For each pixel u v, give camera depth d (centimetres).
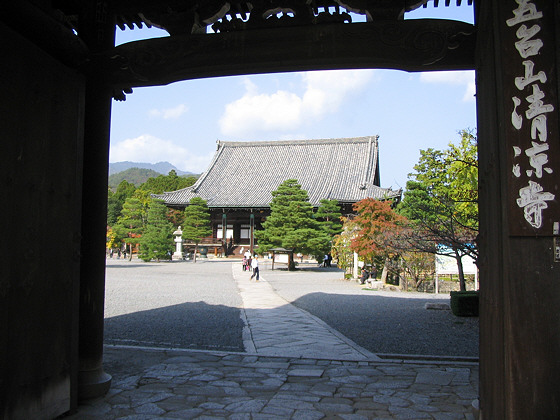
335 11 512
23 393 394
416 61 458
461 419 454
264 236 3638
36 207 419
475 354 807
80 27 533
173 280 2473
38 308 417
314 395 528
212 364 671
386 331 1040
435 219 1392
